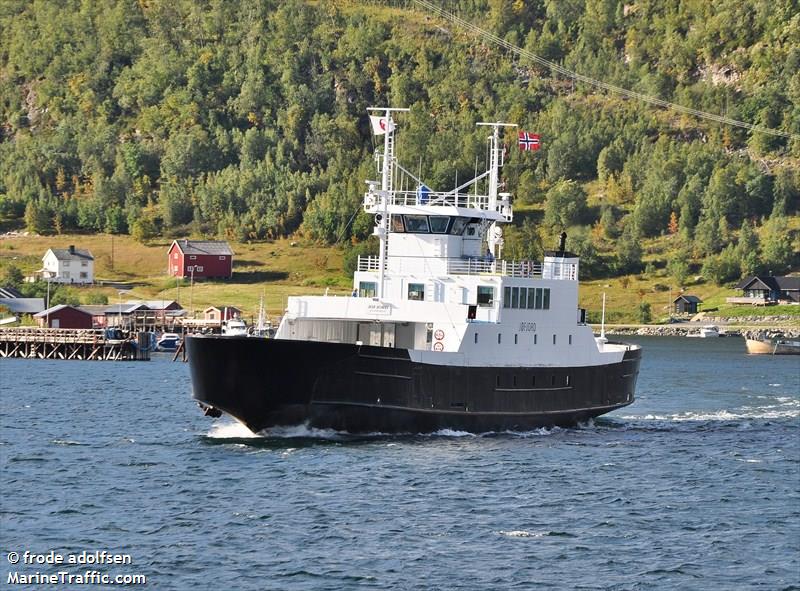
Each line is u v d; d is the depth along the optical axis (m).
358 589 158.12
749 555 177.75
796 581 166.12
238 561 168.50
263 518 189.38
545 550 176.50
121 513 192.62
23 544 176.00
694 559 174.88
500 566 168.75
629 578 165.50
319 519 189.12
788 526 195.00
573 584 162.38
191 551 172.75
